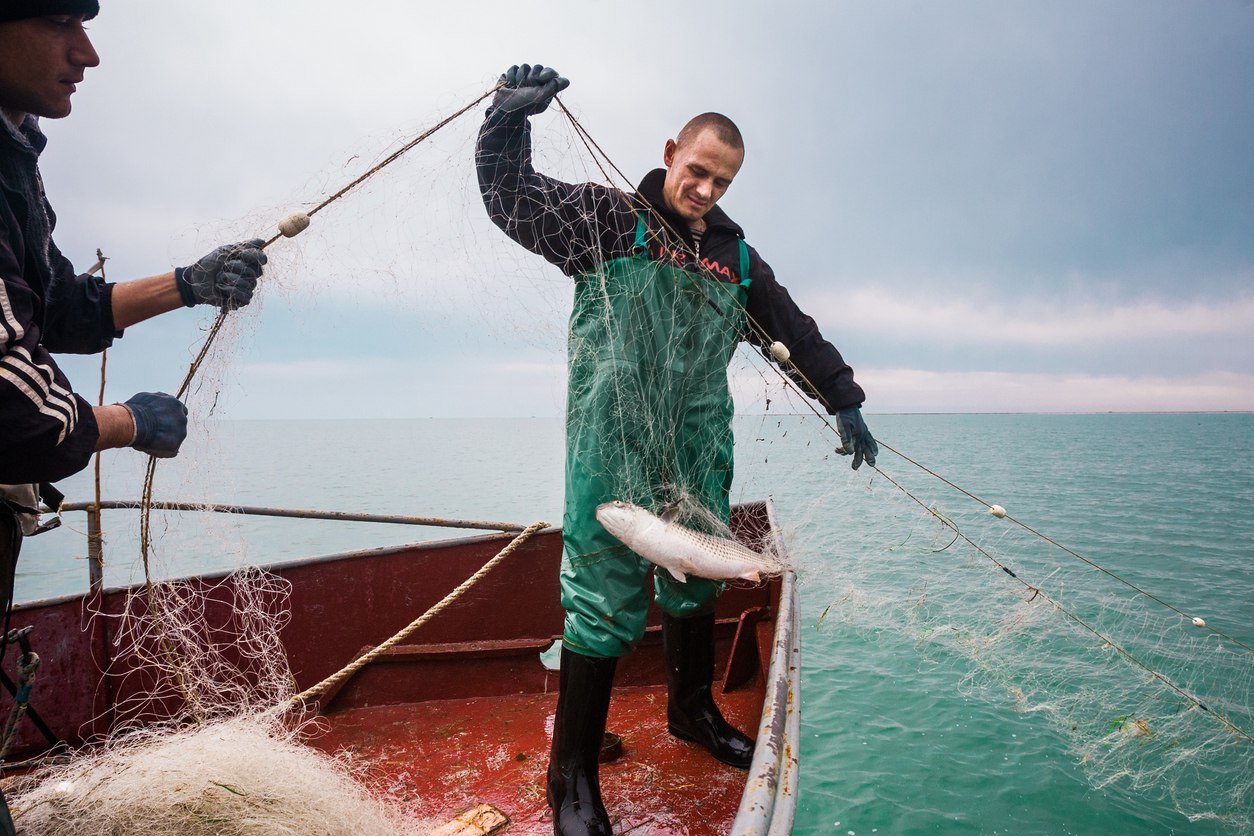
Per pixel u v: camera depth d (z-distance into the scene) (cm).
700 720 291
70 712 317
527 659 393
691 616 284
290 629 368
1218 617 1623
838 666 1245
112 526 2056
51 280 198
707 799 263
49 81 168
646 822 249
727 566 228
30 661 220
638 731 318
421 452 11769
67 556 2511
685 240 255
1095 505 3731
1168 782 908
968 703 1113
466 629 400
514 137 221
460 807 274
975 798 910
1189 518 3291
